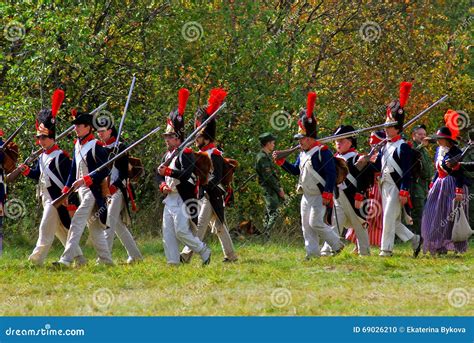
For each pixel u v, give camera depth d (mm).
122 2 35250
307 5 39969
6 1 33656
